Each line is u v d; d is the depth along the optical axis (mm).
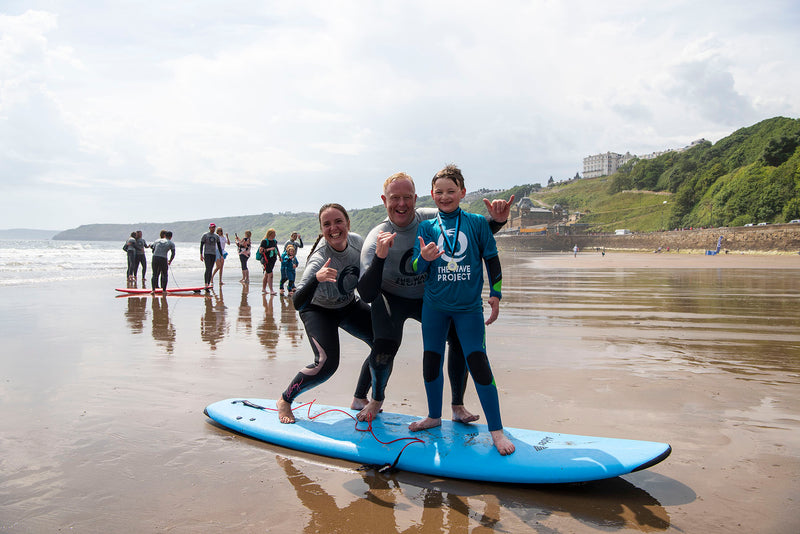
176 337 6633
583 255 67688
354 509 2447
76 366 5082
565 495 2600
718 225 96375
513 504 2506
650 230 124062
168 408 3883
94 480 2707
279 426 3379
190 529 2244
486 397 3018
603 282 16969
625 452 2785
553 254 75562
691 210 115562
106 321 7852
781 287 14609
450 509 2455
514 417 3646
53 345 6066
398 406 3988
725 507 2416
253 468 2904
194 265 25844
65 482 2680
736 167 115688
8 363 5188
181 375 4789
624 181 166125
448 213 3229
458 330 3168
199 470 2863
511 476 2693
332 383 4637
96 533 2201
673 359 5441
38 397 4086
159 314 8672
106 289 12688
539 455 2838
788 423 3512
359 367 5203
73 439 3260
